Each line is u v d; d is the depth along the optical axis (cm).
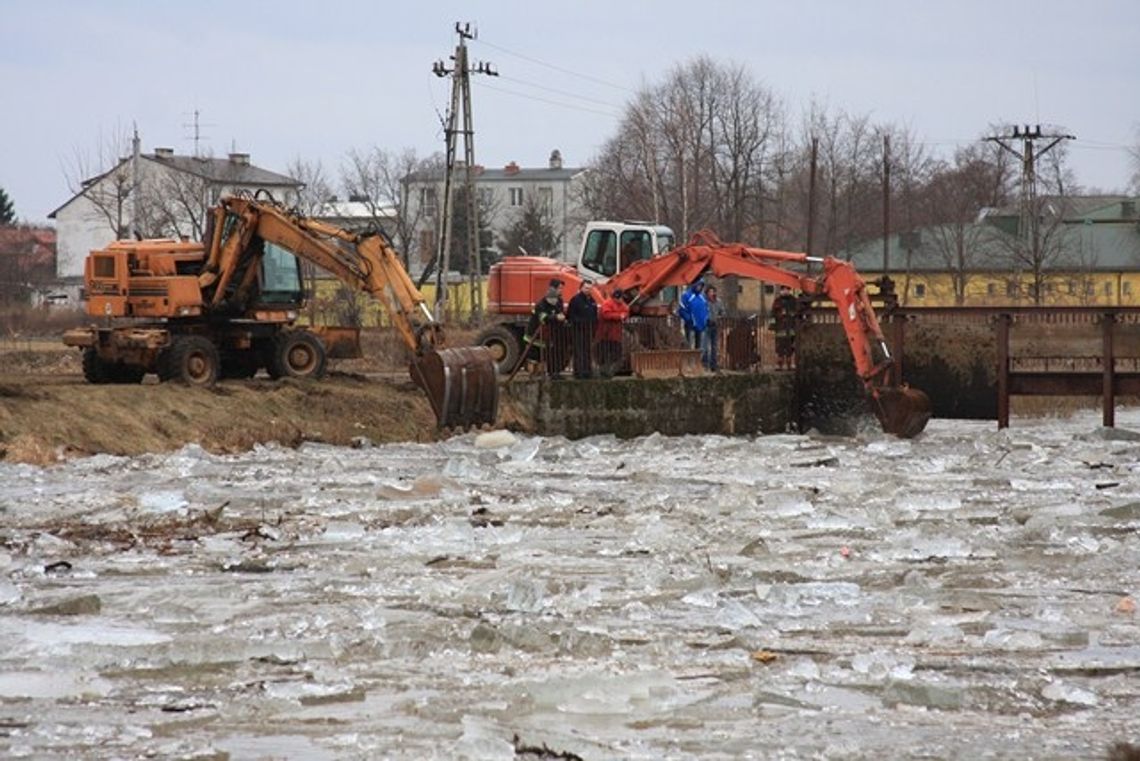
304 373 9394
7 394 7656
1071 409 12081
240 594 4469
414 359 8600
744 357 11044
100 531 5547
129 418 7894
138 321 9088
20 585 4609
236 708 3284
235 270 9012
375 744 3033
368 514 5969
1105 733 3152
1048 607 4303
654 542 5316
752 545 5159
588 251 10550
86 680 3509
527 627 3872
